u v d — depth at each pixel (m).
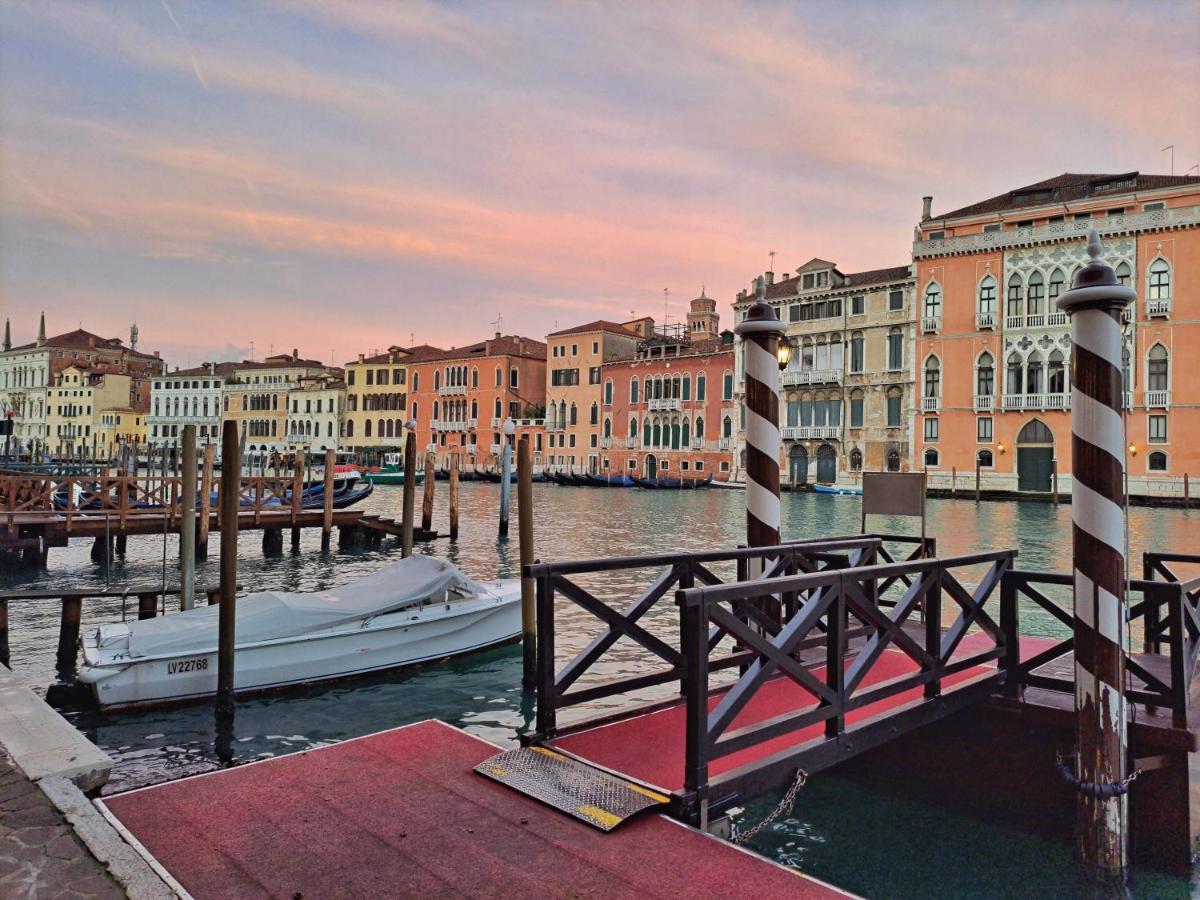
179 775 6.96
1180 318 39.28
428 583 10.37
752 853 3.47
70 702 8.70
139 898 3.11
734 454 54.00
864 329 49.09
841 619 4.61
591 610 4.89
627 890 3.19
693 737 3.83
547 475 61.09
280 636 9.02
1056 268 42.66
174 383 89.06
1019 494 42.69
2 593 9.83
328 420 79.81
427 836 3.63
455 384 71.94
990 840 5.43
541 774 4.20
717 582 5.60
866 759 6.23
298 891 3.20
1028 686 5.91
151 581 16.70
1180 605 5.00
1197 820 5.28
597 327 63.53
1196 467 38.75
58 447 92.50
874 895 4.79
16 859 3.40
